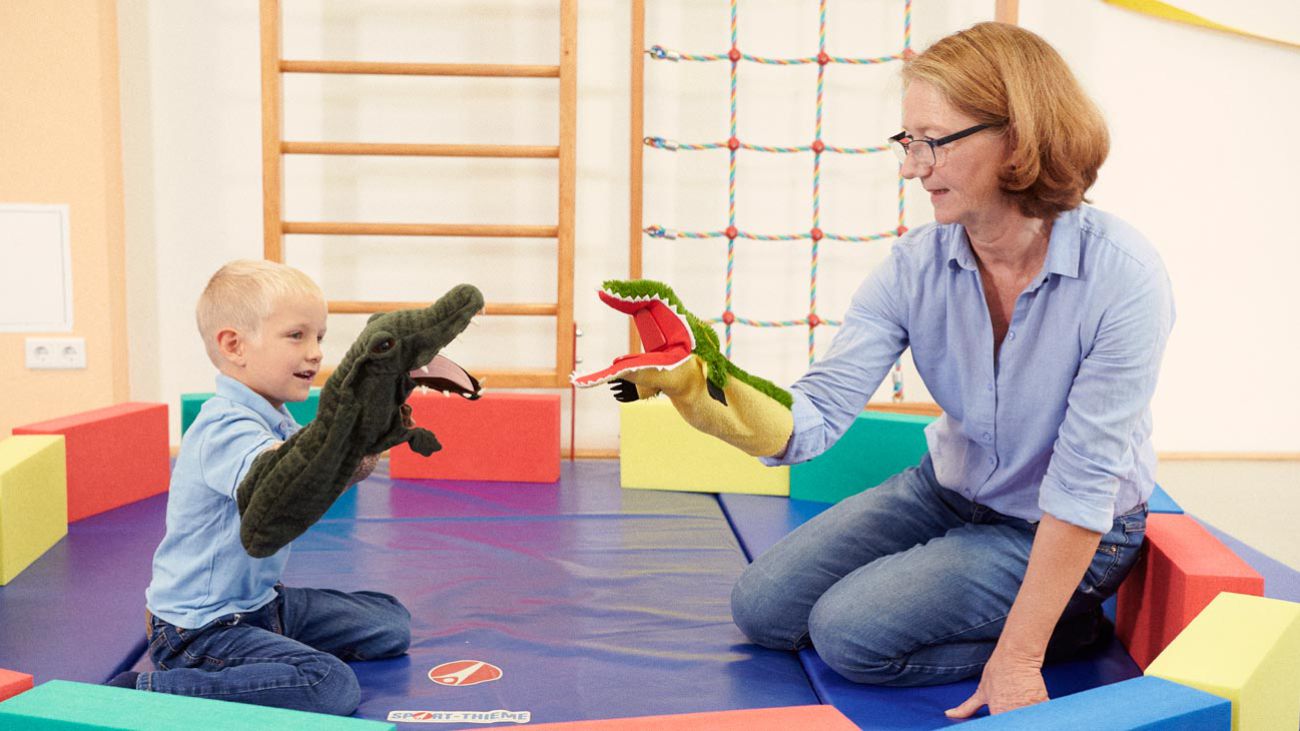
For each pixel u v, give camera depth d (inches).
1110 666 62.6
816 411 58.5
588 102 124.1
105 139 117.9
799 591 63.1
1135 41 126.6
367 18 121.3
